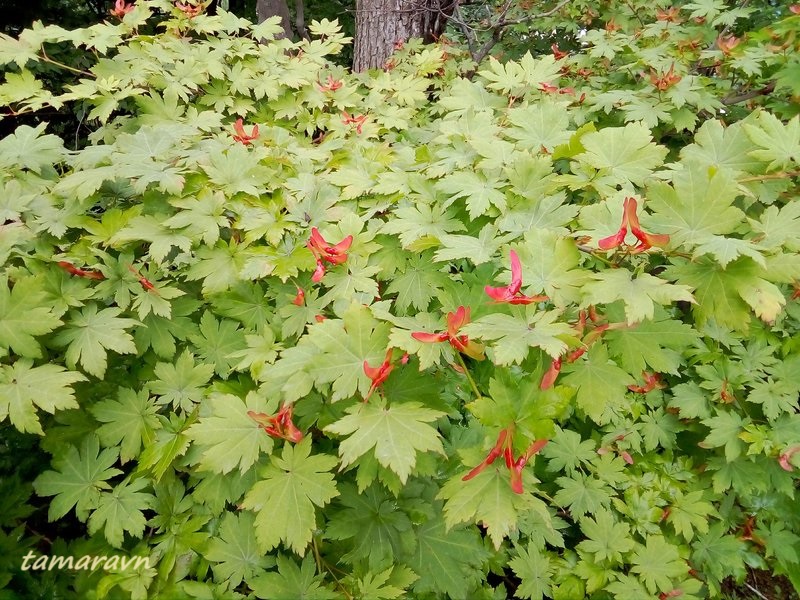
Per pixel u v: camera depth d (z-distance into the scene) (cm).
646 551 201
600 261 153
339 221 180
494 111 252
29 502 179
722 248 123
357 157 216
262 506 136
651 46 325
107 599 138
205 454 138
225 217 174
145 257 172
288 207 185
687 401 238
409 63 396
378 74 375
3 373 136
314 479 139
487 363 179
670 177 157
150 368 177
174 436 163
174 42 257
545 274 137
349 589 154
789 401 228
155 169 167
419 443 123
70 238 172
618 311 152
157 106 228
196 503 163
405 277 176
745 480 228
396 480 142
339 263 165
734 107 287
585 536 228
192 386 169
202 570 153
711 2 328
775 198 183
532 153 189
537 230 145
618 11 437
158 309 160
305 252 168
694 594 218
